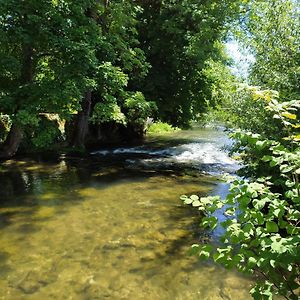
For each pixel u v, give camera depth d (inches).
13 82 426.9
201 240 233.6
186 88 740.7
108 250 217.6
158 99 717.3
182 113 786.2
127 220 268.1
